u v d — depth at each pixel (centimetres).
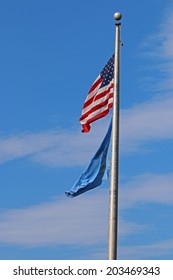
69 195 3075
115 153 2927
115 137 2950
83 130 3222
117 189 2875
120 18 3111
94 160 3080
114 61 3088
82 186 3059
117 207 2855
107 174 3062
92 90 3228
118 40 3094
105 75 3203
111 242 2798
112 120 2994
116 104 3005
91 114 3209
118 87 3034
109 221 2830
